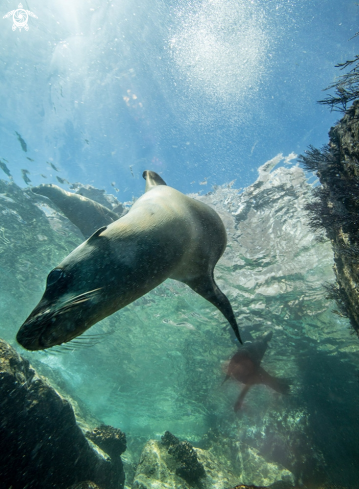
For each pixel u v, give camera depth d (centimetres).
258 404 1964
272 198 1088
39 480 403
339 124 580
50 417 431
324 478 1369
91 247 202
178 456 885
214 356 1828
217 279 1294
